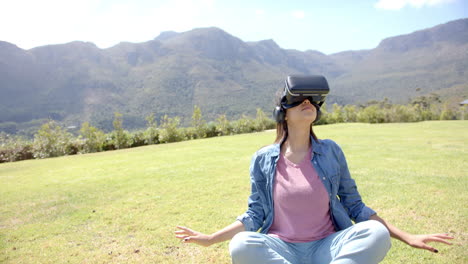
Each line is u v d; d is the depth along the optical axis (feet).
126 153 45.24
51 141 54.70
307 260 6.72
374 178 21.49
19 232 15.26
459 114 95.40
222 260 11.30
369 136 46.83
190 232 6.66
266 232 7.34
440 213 14.67
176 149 44.32
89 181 25.81
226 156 34.37
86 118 647.15
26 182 27.73
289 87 6.89
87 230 15.02
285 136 7.53
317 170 7.09
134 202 19.07
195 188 21.35
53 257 12.29
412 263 10.43
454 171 22.88
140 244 13.02
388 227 6.76
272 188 7.20
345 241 6.10
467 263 10.32
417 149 33.47
